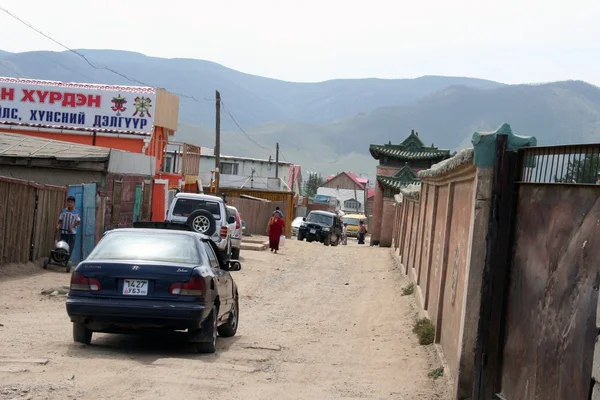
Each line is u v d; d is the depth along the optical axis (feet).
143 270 42.50
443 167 50.70
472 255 36.70
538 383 28.63
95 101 167.43
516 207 34.76
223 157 340.80
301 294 91.30
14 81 167.84
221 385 35.86
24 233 82.74
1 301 62.59
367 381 42.04
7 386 32.07
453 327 44.16
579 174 27.09
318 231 223.51
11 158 102.99
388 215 231.30
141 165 126.72
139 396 32.24
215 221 102.42
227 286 51.11
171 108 188.55
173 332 53.93
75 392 31.99
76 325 44.45
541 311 29.19
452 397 37.83
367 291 97.66
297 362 46.52
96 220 96.32
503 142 35.50
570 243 26.81
